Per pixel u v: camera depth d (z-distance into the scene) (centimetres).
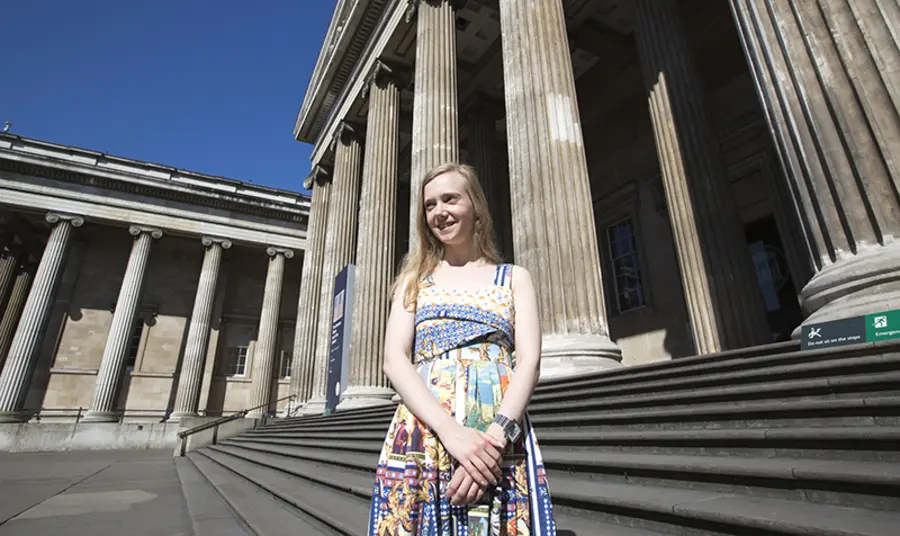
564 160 802
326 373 1792
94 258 2973
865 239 416
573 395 611
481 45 1805
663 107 1052
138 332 2995
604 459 388
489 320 153
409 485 132
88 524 511
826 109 452
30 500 698
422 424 140
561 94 855
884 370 347
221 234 3036
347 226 1956
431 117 1234
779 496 275
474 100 1978
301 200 3259
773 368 423
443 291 161
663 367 589
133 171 2892
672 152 1012
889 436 268
